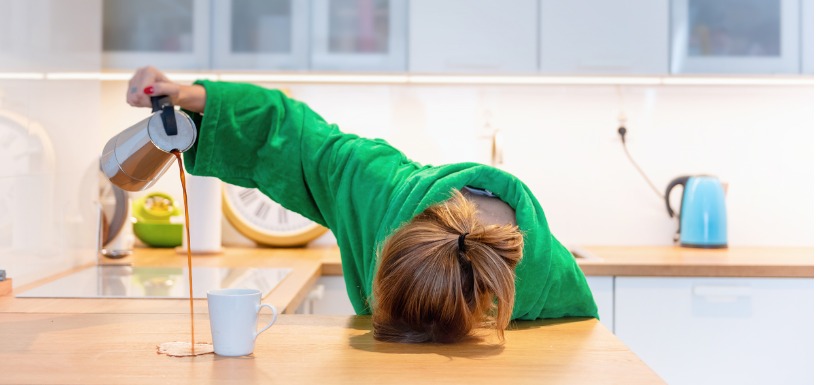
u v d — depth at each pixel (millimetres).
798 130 2805
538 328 1364
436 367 1095
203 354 1157
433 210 1274
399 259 1205
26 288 1856
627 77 2566
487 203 1401
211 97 1507
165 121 1319
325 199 1589
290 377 1039
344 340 1252
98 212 2348
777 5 2484
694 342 2314
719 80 2639
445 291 1178
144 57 2482
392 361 1123
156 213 2684
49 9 2027
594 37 2477
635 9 2477
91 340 1257
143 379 1026
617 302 2309
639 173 2820
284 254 2576
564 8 2477
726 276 2305
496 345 1231
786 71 2490
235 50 2486
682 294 2311
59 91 2105
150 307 1593
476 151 2816
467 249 1200
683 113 2812
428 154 2814
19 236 1874
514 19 2475
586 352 1190
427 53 2482
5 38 1781
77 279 2020
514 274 1251
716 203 2693
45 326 1375
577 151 2822
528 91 2809
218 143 1546
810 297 2316
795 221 2820
